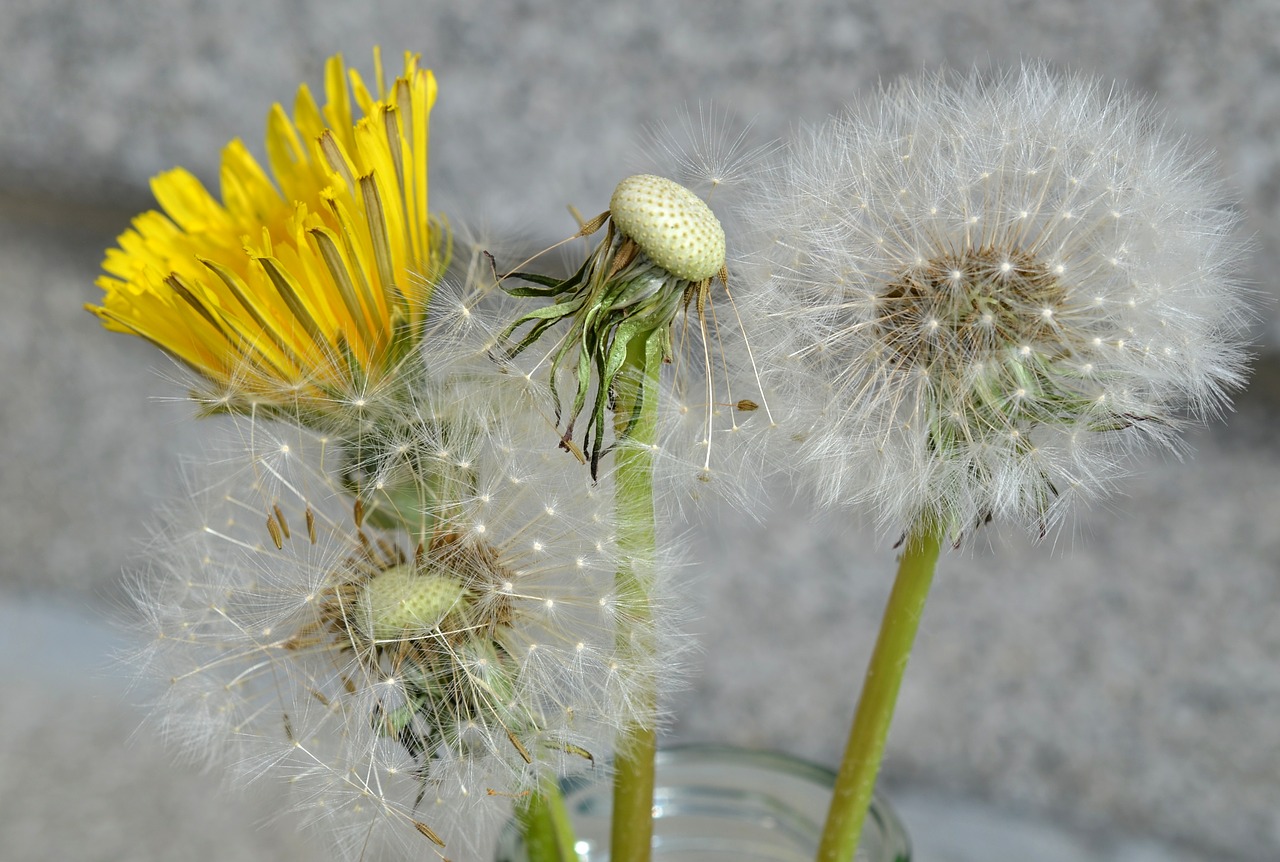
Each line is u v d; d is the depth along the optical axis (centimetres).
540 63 38
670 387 27
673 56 38
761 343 27
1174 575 38
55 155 43
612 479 27
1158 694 39
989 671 40
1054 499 27
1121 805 40
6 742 45
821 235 27
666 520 27
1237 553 37
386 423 26
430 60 39
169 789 43
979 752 41
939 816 41
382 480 26
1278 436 37
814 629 42
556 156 39
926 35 36
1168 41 35
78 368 47
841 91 37
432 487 27
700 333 27
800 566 41
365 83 40
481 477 27
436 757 26
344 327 26
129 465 48
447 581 26
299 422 26
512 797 27
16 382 48
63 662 49
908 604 28
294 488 27
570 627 27
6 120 43
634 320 25
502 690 26
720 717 44
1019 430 26
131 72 42
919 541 27
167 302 26
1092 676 39
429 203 39
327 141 25
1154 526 38
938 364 27
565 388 27
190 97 41
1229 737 38
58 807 42
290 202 27
